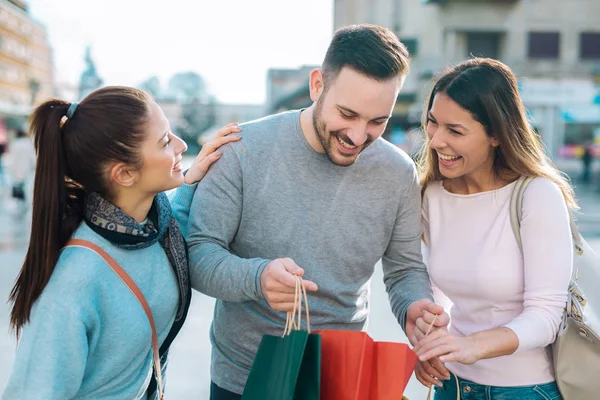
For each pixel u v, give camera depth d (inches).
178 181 61.9
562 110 856.3
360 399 57.1
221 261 65.2
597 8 831.7
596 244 312.5
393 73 63.6
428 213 80.9
